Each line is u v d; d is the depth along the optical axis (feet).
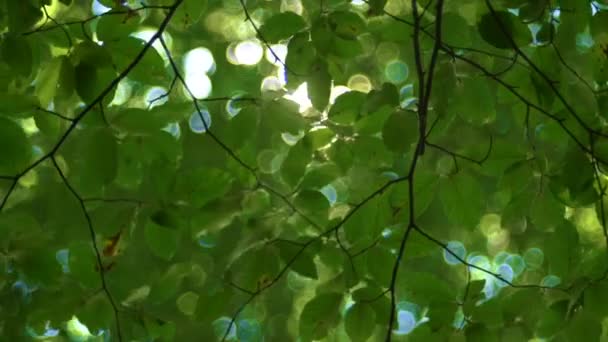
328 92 6.48
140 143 6.43
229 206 6.62
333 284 6.73
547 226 6.62
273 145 8.05
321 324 6.59
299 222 6.89
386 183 6.66
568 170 6.49
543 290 6.63
